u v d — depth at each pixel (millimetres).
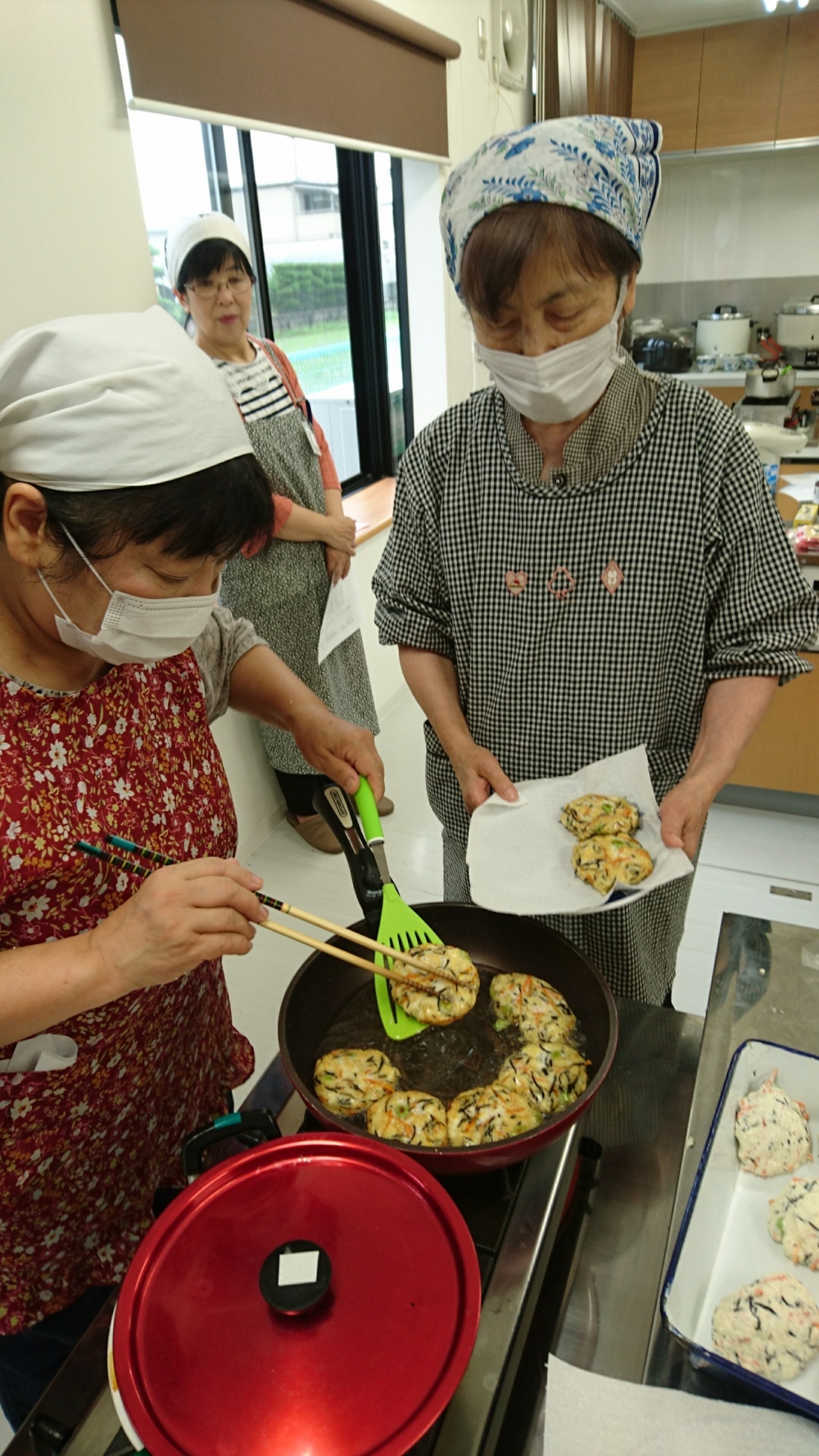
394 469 3938
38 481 621
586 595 1050
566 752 1150
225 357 2281
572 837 1071
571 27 3713
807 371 4094
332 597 2512
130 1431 516
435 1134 768
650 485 988
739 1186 772
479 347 940
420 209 3416
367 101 2562
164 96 1782
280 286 3072
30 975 676
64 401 606
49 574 662
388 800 2959
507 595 1092
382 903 958
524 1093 809
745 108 4000
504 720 1172
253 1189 638
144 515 618
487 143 827
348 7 2352
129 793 811
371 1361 534
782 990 942
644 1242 735
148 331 650
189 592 720
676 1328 613
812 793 2605
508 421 1043
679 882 1208
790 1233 711
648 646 1057
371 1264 587
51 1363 983
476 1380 597
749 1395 611
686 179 4438
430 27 2934
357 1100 820
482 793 1126
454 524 1103
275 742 2611
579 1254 729
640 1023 944
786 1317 641
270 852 2768
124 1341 545
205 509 631
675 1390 607
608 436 975
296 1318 555
